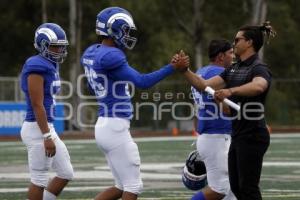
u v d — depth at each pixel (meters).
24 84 18.27
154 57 87.31
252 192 16.53
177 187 26.97
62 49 18.38
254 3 77.25
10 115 61.00
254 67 16.53
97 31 17.08
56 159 18.62
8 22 87.19
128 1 82.81
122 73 16.48
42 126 17.95
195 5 79.31
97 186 27.33
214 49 19.06
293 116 77.00
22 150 45.16
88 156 40.59
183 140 54.16
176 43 86.81
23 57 88.81
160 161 37.50
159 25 84.00
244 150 16.50
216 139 18.56
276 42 89.31
